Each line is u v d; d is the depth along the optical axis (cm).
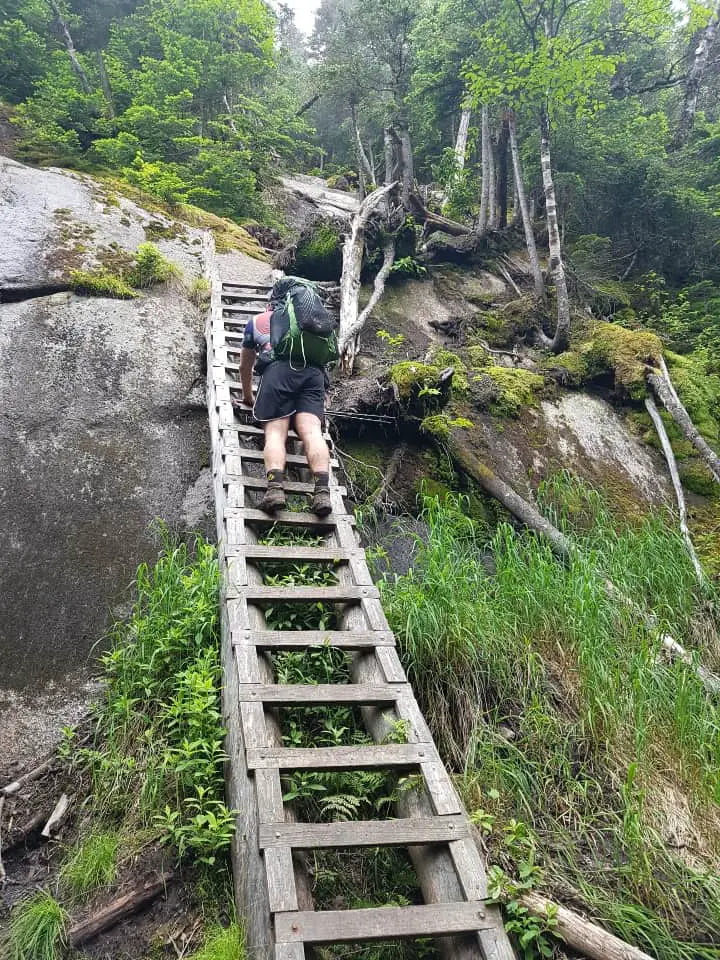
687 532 544
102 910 260
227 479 384
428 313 838
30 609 385
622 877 270
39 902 266
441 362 655
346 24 1242
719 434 690
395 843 225
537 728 323
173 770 291
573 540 498
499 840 271
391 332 771
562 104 861
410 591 367
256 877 221
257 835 221
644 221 1031
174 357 560
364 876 257
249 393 446
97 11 1647
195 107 1330
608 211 1052
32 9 1389
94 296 586
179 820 279
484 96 791
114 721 332
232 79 1336
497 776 299
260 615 312
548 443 623
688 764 324
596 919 249
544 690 347
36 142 1037
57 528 424
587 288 913
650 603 454
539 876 254
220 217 950
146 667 338
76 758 326
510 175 1163
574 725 332
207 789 276
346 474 530
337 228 852
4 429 459
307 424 383
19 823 302
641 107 1262
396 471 556
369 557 406
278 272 760
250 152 1056
